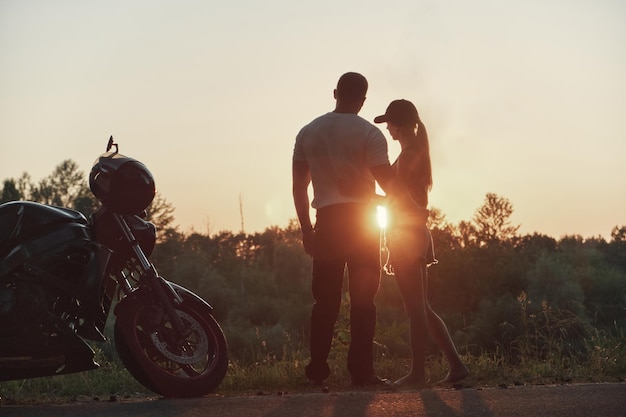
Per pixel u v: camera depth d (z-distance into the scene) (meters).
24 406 5.31
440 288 55.47
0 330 5.62
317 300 6.93
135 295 6.03
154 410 4.93
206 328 6.18
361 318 6.86
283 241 73.88
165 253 61.62
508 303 45.53
